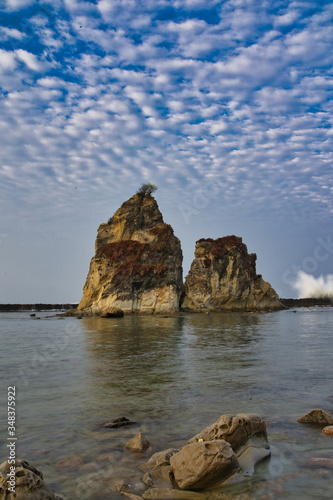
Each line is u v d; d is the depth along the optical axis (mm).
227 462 6297
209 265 90750
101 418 9547
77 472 6676
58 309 131500
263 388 12523
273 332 34500
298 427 8867
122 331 36281
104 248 79750
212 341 26891
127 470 6762
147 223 85000
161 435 8430
